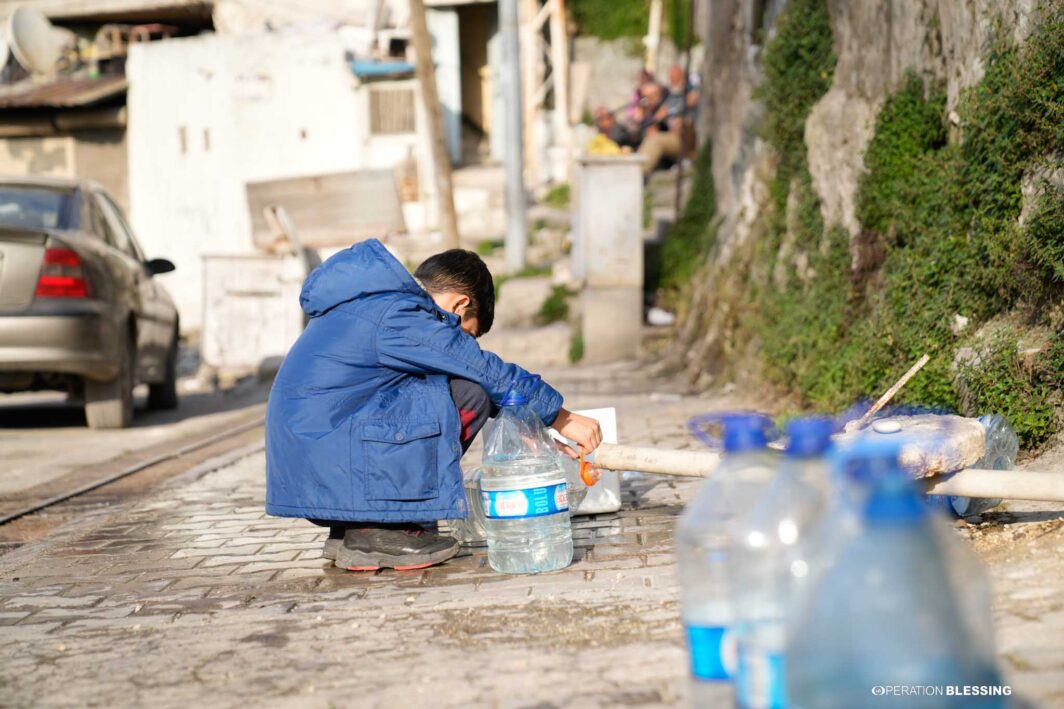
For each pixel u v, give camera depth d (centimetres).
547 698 275
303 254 1552
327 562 462
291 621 373
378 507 419
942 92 686
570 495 501
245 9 2392
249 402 1284
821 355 744
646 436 753
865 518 160
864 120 779
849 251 763
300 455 424
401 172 2159
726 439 210
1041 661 260
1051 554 355
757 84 1099
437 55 2258
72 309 929
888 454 166
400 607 381
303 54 2216
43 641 368
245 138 2239
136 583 447
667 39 2362
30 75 2569
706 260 1244
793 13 926
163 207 2336
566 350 1298
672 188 1858
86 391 1004
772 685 191
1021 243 515
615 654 306
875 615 155
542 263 1750
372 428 418
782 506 196
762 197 1023
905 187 686
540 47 2350
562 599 374
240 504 614
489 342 1320
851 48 835
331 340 427
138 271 1091
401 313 425
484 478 433
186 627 375
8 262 914
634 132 2055
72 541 538
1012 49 565
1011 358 499
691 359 1095
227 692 302
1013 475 391
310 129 2228
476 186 2130
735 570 198
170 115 2308
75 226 983
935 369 555
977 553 375
